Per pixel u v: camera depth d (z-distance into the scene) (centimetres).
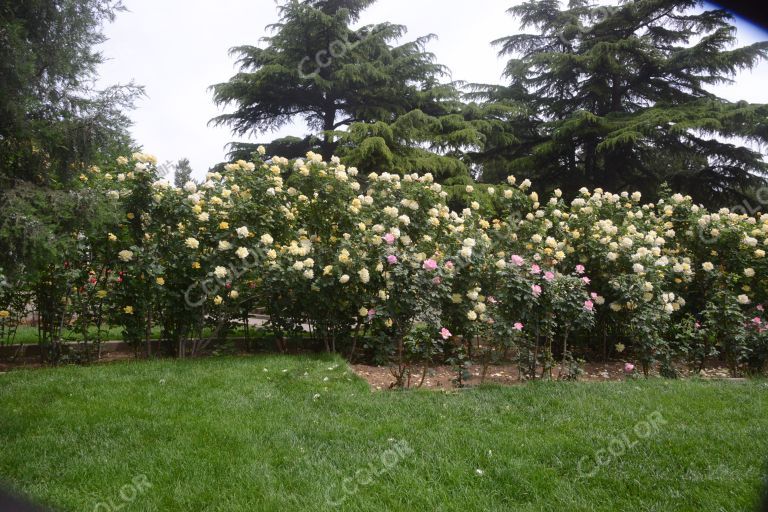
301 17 1309
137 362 517
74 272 507
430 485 263
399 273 471
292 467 280
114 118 401
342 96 1512
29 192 340
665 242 677
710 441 316
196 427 331
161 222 535
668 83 1630
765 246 642
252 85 1394
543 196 1758
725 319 550
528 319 489
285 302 591
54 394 396
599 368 586
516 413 374
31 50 347
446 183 1391
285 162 636
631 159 1662
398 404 392
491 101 1853
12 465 274
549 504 245
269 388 425
